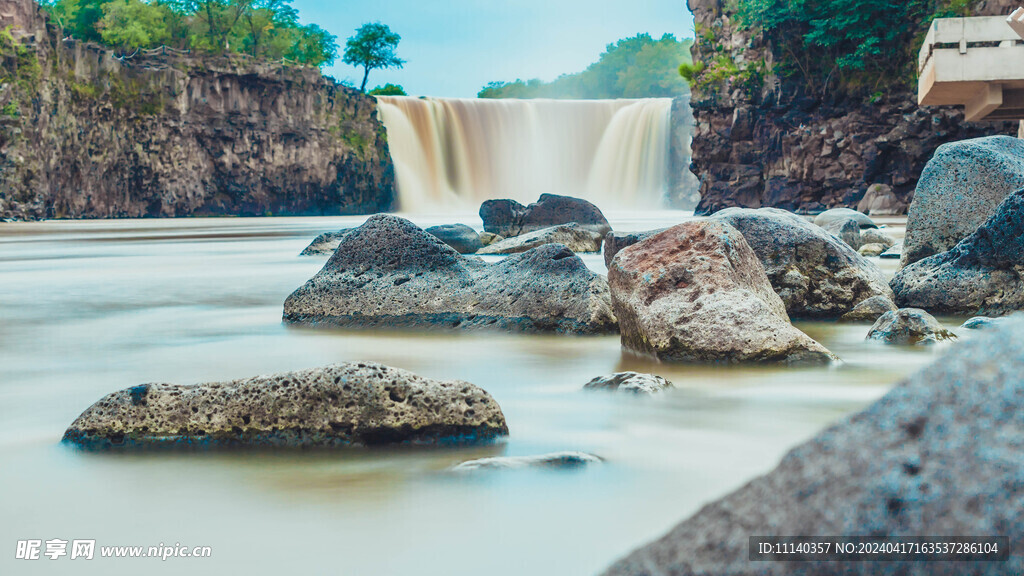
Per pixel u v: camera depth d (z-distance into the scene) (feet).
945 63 70.18
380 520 12.04
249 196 267.18
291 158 270.05
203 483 13.97
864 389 21.01
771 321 24.63
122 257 76.07
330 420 16.11
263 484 13.82
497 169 282.36
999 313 32.04
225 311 38.50
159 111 248.11
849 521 4.93
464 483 13.62
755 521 5.21
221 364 25.62
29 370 24.86
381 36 353.51
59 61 222.89
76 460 15.44
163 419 16.43
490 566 10.36
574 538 11.25
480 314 32.14
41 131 212.43
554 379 22.70
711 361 24.47
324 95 274.77
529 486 13.41
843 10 186.91
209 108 258.37
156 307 40.09
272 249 86.94
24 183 206.90
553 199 97.09
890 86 188.34
